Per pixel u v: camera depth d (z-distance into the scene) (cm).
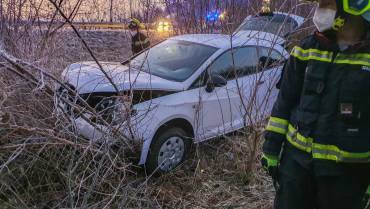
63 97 370
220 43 523
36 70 383
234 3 803
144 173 425
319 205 216
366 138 196
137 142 402
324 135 201
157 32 810
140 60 519
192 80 473
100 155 360
